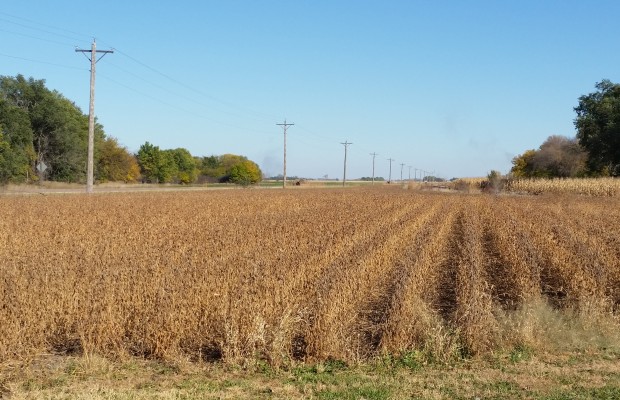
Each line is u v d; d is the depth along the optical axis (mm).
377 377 8117
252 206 36969
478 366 8648
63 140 78000
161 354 8734
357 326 10633
